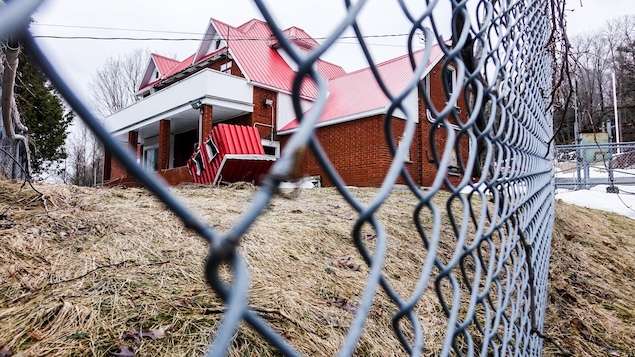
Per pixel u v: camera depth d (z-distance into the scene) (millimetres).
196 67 13922
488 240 1045
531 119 1779
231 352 1439
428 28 726
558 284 2895
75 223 2418
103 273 1845
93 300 1616
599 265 3549
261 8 399
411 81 628
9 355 1299
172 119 12102
